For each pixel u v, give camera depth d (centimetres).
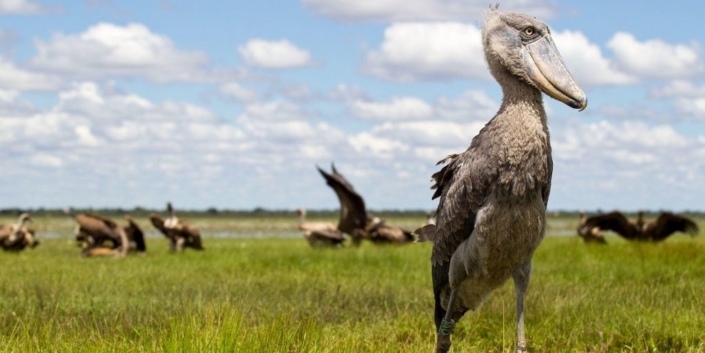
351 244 3762
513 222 990
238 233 8469
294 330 1140
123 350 1048
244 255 2956
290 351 1068
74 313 1465
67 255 3519
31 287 1830
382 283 1983
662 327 1298
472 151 1028
